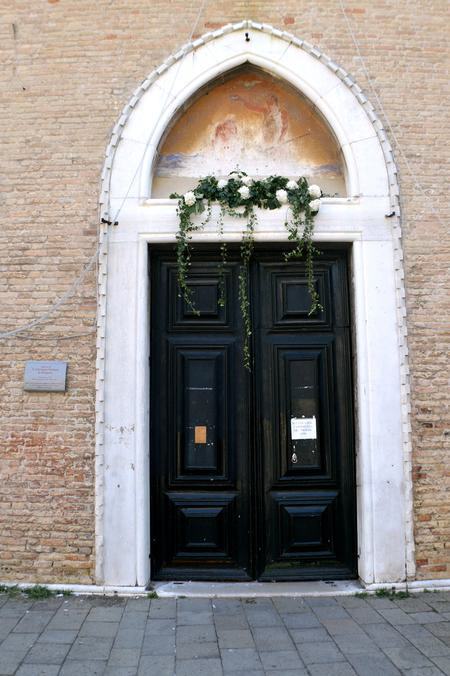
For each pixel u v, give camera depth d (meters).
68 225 5.41
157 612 4.64
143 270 5.35
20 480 5.17
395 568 5.11
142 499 5.12
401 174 5.53
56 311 5.32
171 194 5.53
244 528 5.43
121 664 3.79
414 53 5.70
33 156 5.52
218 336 5.62
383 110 5.59
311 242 5.38
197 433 5.50
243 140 5.86
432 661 3.81
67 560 5.07
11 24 5.71
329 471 5.48
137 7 5.67
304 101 5.76
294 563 5.41
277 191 5.35
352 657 3.87
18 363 5.28
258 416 5.51
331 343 5.61
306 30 5.67
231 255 5.65
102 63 5.60
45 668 3.72
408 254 5.43
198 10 5.66
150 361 5.52
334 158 5.82
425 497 5.20
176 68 5.57
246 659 3.85
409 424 5.23
